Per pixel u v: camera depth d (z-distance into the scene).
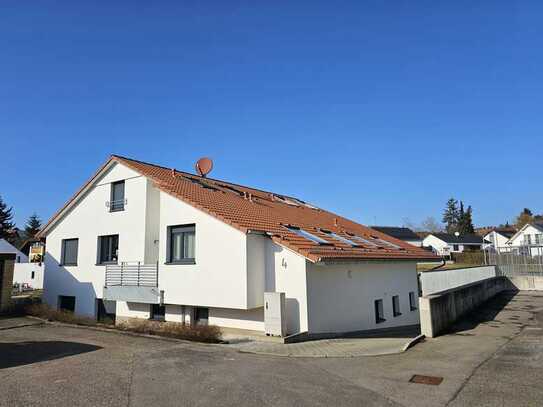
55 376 7.42
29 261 42.62
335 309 14.08
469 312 16.03
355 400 6.08
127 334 12.28
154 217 16.44
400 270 19.88
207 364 8.43
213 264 13.27
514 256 27.66
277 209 19.48
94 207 18.08
